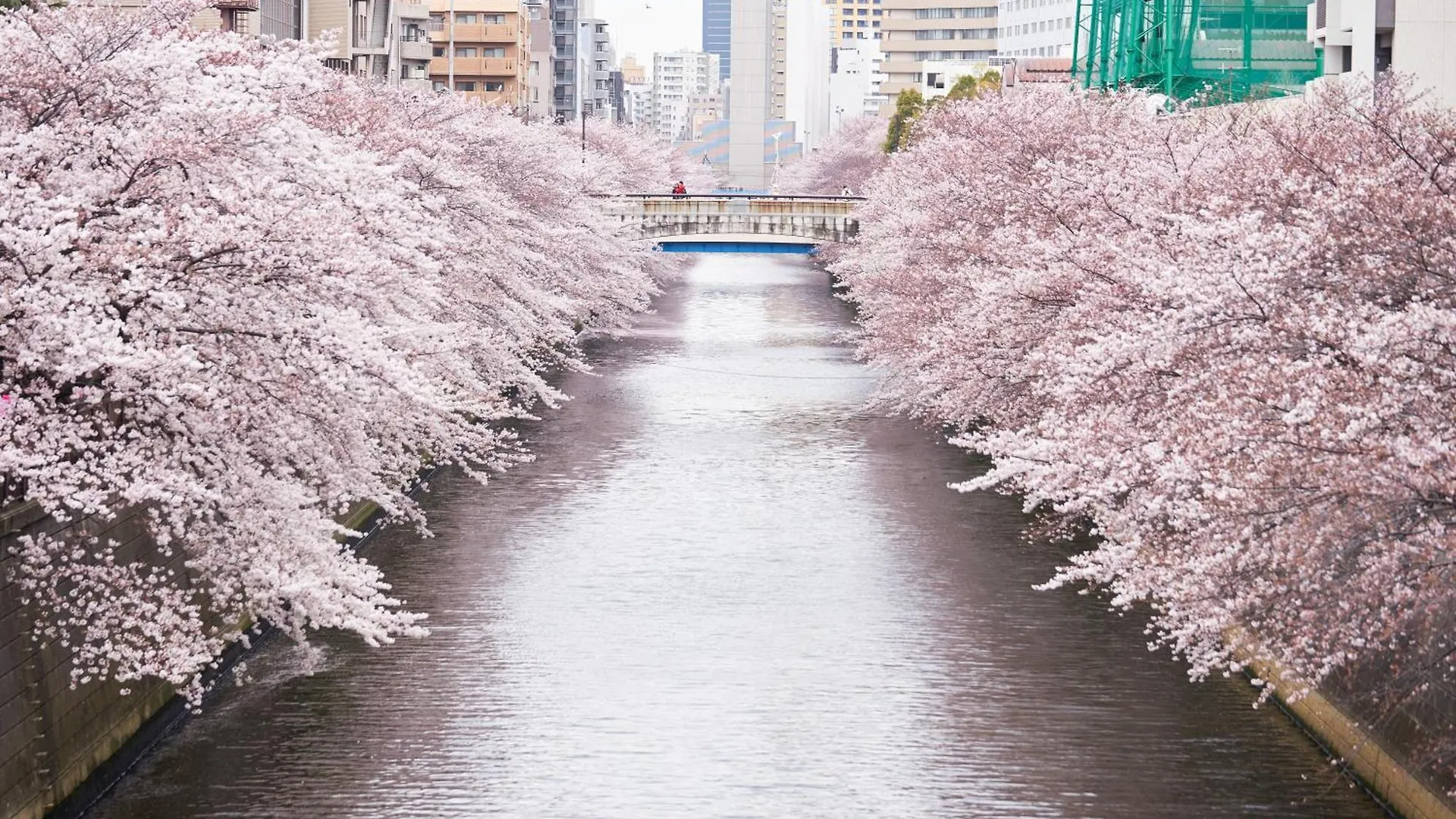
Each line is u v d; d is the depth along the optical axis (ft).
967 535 102.37
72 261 48.16
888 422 151.33
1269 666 68.49
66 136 53.01
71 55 56.44
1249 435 44.80
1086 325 74.59
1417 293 49.47
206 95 53.83
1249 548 44.37
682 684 71.56
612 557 96.48
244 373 53.52
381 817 56.39
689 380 183.01
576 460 130.72
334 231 54.54
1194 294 52.42
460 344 81.20
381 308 63.87
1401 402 41.39
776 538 101.55
